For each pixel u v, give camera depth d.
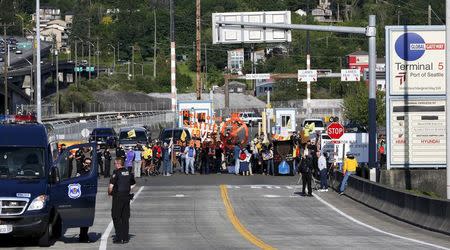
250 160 80.31
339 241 34.97
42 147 34.69
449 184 44.09
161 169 87.25
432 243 34.34
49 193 32.97
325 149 76.81
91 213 34.38
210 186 67.94
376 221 44.97
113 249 32.09
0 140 34.78
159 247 32.75
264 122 107.62
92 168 34.78
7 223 31.67
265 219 45.62
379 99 170.50
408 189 66.94
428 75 66.81
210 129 100.31
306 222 44.16
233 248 32.22
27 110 181.50
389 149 67.31
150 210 50.34
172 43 116.38
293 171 79.19
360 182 56.94
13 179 33.06
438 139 67.06
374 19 59.44
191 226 41.94
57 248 32.53
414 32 66.69
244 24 62.91
